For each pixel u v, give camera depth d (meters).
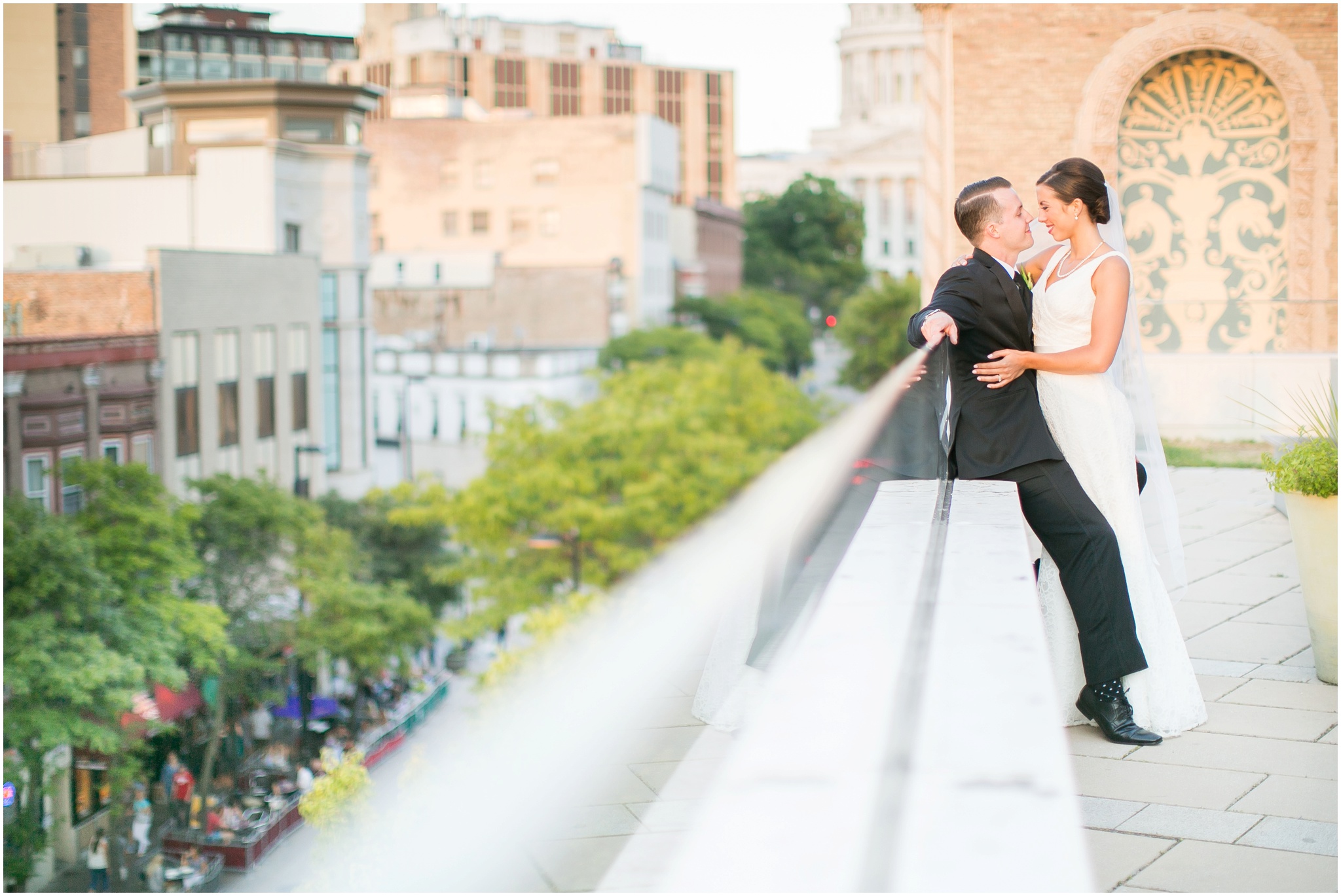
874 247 149.00
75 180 45.50
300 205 46.72
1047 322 3.83
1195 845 2.97
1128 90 14.12
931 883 0.84
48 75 64.50
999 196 3.70
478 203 90.31
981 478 3.63
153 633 20.22
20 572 18.30
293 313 39.00
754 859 0.87
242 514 26.66
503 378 61.28
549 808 2.71
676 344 70.69
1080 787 3.37
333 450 47.56
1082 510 3.62
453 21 136.50
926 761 1.03
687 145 149.50
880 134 157.50
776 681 1.26
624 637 3.46
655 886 1.64
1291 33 13.61
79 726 17.97
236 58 74.31
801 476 2.59
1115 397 3.82
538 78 138.50
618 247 89.06
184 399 32.31
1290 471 4.25
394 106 95.31
